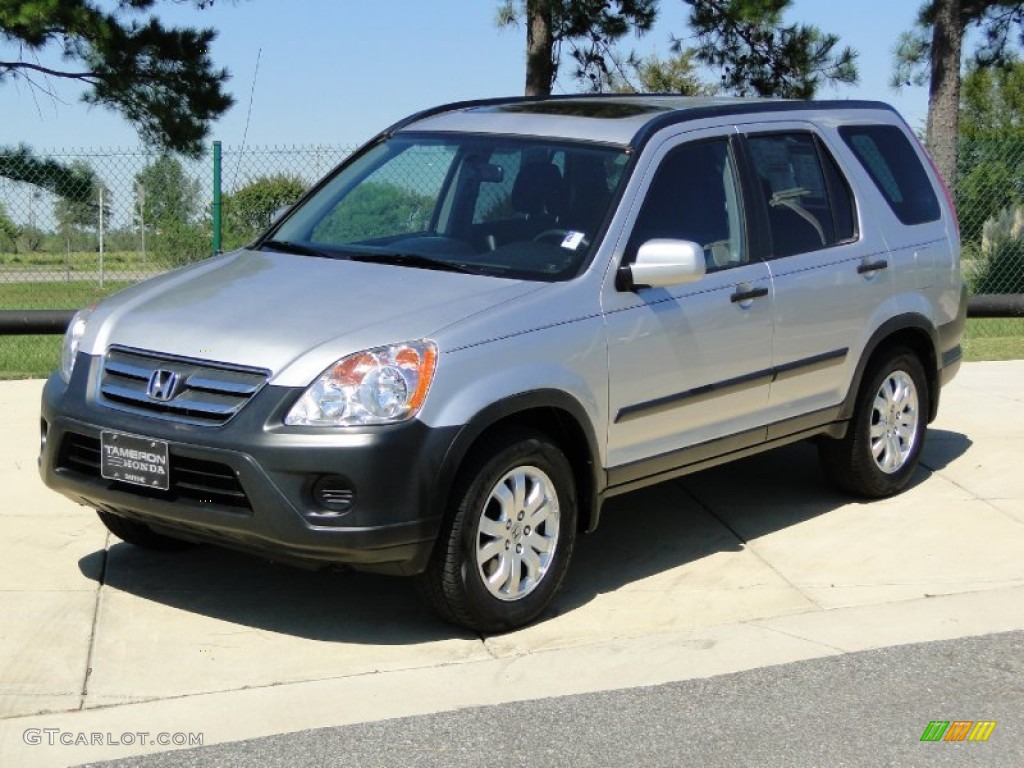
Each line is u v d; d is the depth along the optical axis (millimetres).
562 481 5859
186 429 5391
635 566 6695
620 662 5531
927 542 7078
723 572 6621
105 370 5746
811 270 6996
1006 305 13164
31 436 8594
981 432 9227
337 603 6121
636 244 6188
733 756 4727
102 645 5590
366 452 5219
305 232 6730
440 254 6234
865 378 7484
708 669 5480
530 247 6164
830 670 5484
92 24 18156
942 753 4773
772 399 6887
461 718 5000
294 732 4871
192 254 13555
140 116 19406
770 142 7047
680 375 6332
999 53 22672
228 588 6262
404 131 7082
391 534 5281
